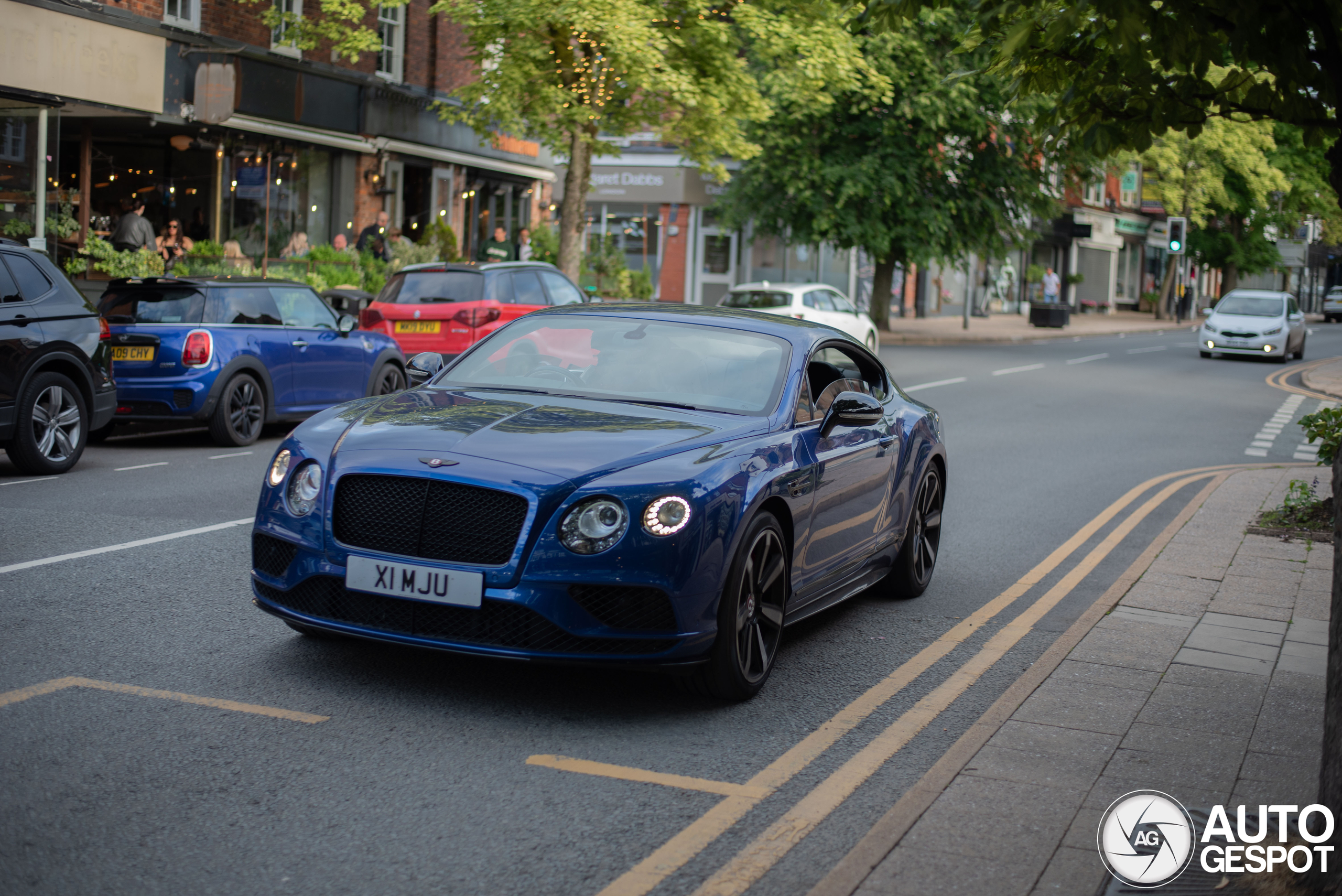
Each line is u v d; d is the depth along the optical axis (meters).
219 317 13.02
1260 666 6.16
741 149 24.97
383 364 15.24
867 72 23.50
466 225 31.52
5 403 10.29
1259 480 12.66
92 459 11.88
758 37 22.64
